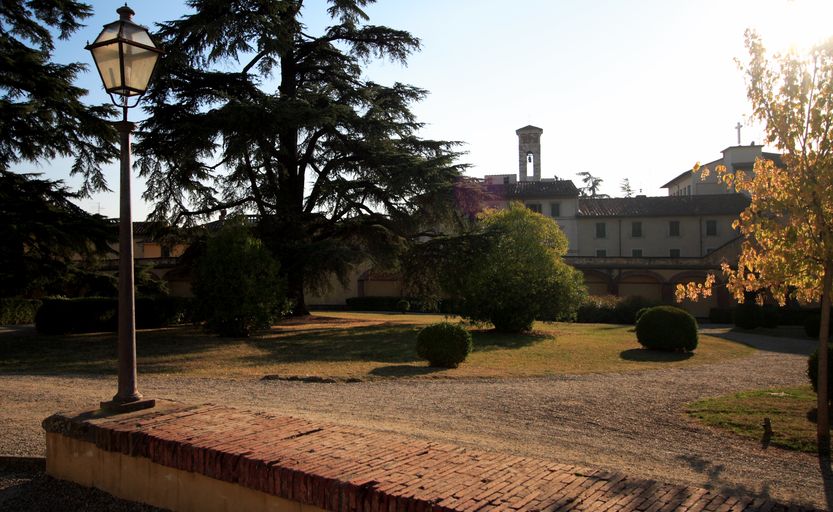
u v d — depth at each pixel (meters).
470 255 24.20
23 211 17.95
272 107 21.28
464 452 4.02
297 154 27.72
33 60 17.42
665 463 6.52
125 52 5.53
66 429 5.12
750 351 20.33
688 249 51.81
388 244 26.28
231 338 20.47
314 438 4.38
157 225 24.52
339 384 11.61
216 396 9.93
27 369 13.83
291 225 24.48
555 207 54.38
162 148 21.62
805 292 7.91
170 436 4.44
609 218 53.34
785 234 7.37
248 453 3.95
